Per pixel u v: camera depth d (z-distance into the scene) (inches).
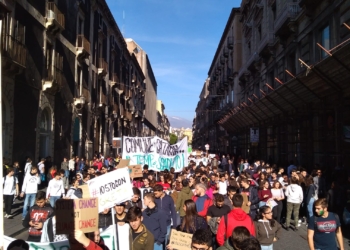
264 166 658.2
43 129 771.4
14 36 601.0
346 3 533.0
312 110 603.2
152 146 498.3
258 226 219.5
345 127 494.9
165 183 383.2
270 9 955.3
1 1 546.3
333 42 574.9
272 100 739.4
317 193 431.5
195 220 219.5
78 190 296.8
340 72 443.5
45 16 750.5
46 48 759.7
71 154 928.3
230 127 1434.5
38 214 218.7
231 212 200.1
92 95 1151.0
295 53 768.9
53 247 177.3
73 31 951.0
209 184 415.8
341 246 197.6
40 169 649.6
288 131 754.2
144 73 2778.1
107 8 1336.1
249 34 1262.3
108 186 193.9
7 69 576.7
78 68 1010.7
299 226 413.4
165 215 231.8
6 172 519.5
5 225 387.9
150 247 189.6
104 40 1346.0
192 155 1112.8
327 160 569.0
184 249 195.3
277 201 394.3
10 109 601.6
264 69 1039.6
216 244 229.3
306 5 655.1
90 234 155.1
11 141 602.5
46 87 743.1
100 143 1261.1
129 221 186.4
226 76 1770.4
